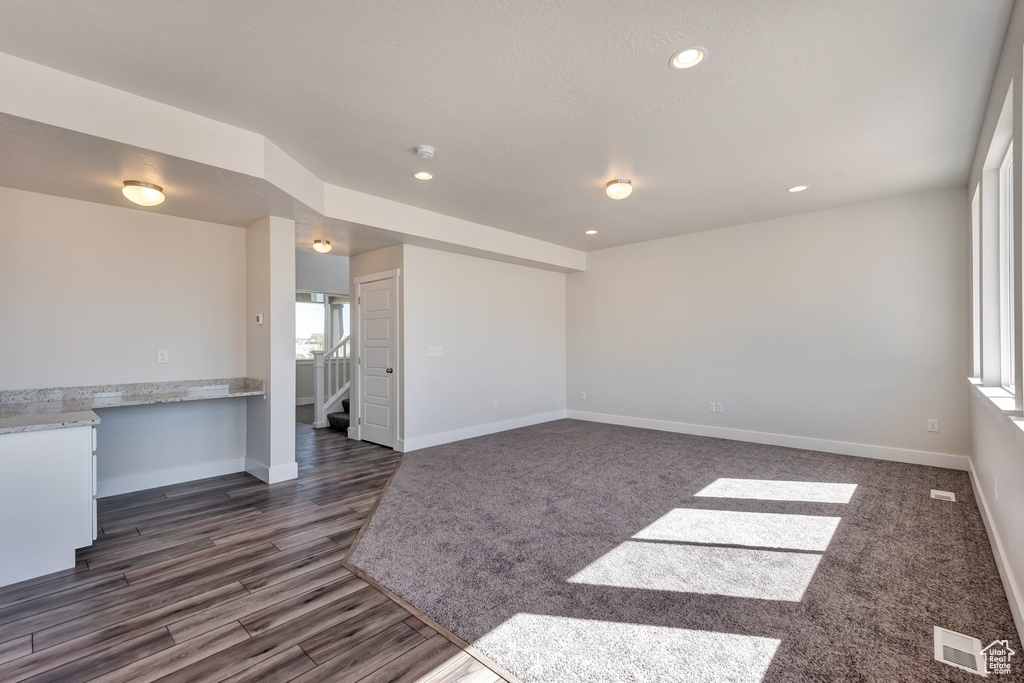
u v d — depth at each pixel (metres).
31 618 2.00
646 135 2.98
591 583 2.27
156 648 1.80
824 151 3.24
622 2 1.81
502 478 3.99
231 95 2.48
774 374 5.08
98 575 2.37
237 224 4.15
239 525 3.01
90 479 2.53
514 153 3.25
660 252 5.99
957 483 3.69
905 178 3.82
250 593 2.20
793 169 3.58
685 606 2.06
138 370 3.71
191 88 2.41
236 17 1.87
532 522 3.03
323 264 8.74
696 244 5.66
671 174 3.67
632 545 2.68
